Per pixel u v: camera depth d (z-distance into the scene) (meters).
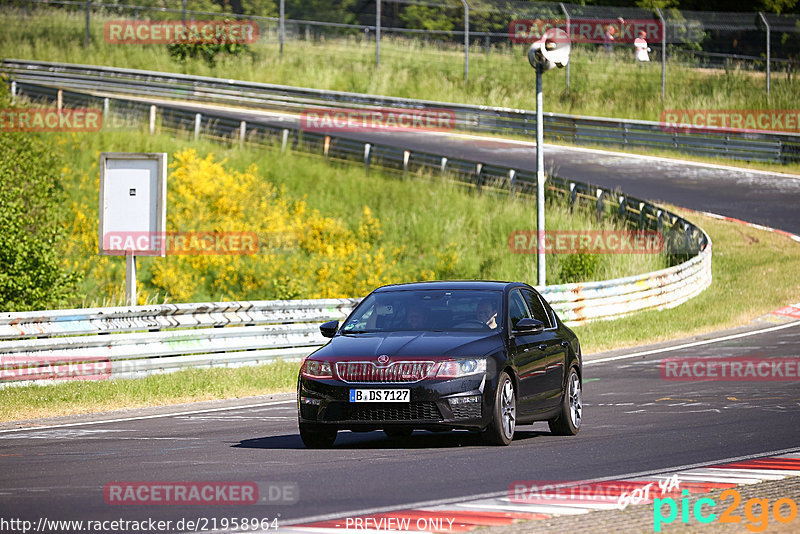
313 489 30.08
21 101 164.50
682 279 109.94
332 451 38.31
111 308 64.00
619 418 47.91
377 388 37.84
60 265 98.50
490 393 38.19
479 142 192.75
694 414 48.53
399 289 43.56
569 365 44.19
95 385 59.09
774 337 84.12
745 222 143.50
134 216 69.62
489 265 127.50
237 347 70.81
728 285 116.12
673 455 36.34
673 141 191.50
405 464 34.72
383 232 134.88
